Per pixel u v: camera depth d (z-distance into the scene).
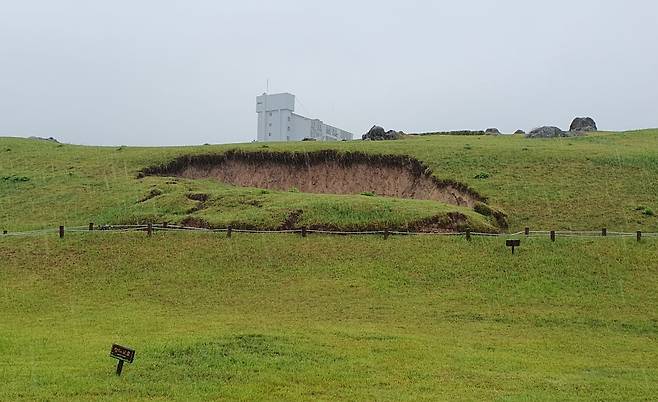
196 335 18.19
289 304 23.45
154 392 13.21
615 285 24.64
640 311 22.17
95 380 13.83
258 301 23.91
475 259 27.73
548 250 28.31
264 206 35.44
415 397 13.38
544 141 52.91
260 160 47.22
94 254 29.95
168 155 48.44
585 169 41.22
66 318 21.66
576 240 29.41
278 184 45.78
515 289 24.59
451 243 29.73
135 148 54.28
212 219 33.72
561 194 37.22
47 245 31.34
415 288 25.09
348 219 32.75
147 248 30.48
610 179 39.31
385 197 38.66
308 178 45.72
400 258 28.25
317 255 29.05
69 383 13.57
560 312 22.22
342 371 15.14
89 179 44.66
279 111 88.50
